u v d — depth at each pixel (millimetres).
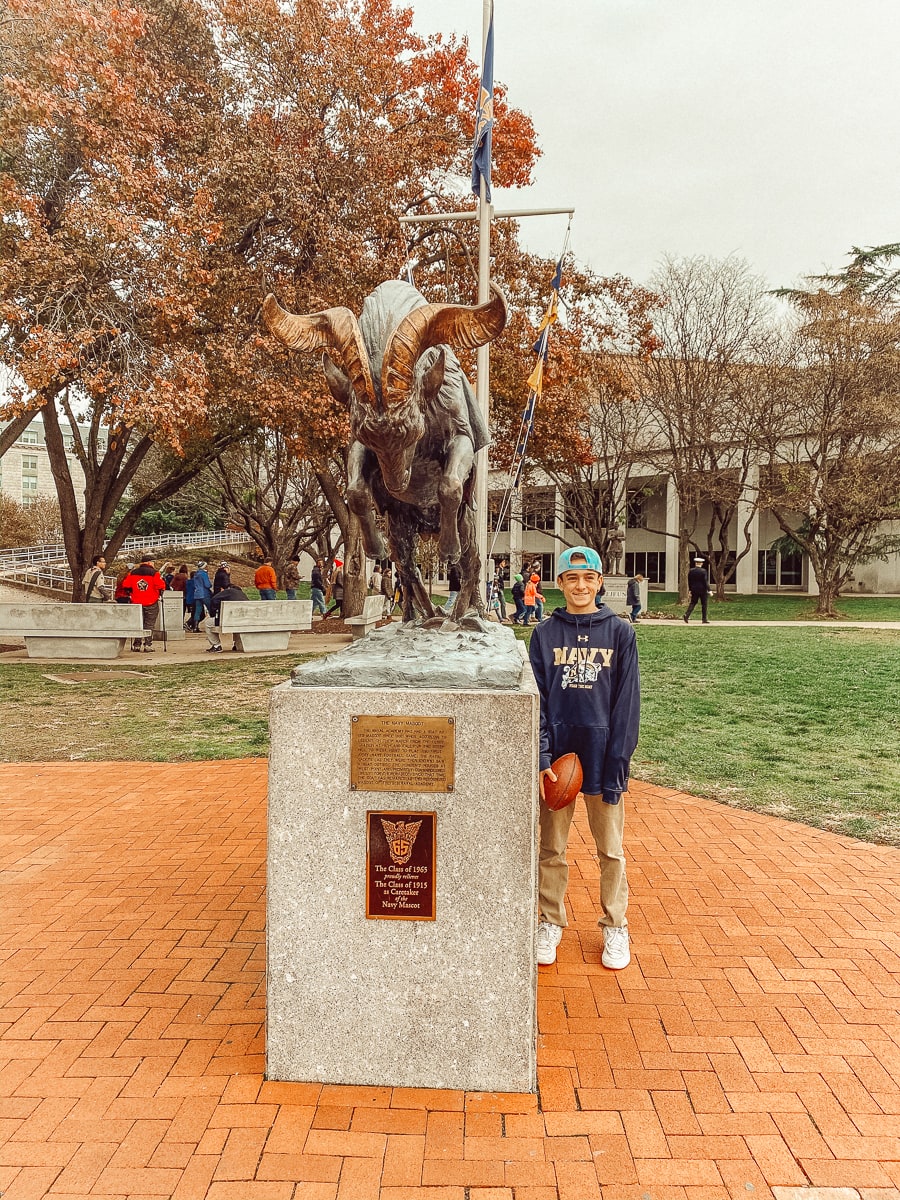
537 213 12219
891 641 16219
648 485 37844
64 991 3525
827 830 5539
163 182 13219
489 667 2916
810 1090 2908
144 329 12867
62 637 14297
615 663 3584
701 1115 2775
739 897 4516
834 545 24359
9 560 39594
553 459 24469
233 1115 2754
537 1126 2711
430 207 17625
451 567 3766
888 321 24797
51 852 5141
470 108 17344
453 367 3416
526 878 2820
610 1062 3059
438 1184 2455
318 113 15602
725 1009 3420
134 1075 2965
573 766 3543
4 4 12609
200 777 6789
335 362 3092
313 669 3008
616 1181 2479
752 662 13109
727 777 6707
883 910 4352
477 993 2867
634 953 3900
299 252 15531
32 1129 2688
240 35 15195
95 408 18219
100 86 12500
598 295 20031
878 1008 3432
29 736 8305
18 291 12188
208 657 14789
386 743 2840
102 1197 2406
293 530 32500
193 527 50281
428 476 3455
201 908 4332
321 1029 2924
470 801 2828
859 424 23938
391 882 2869
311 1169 2510
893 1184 2475
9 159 13078
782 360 27094
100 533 18031
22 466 64312
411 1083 2912
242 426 18625
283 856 2904
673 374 26719
